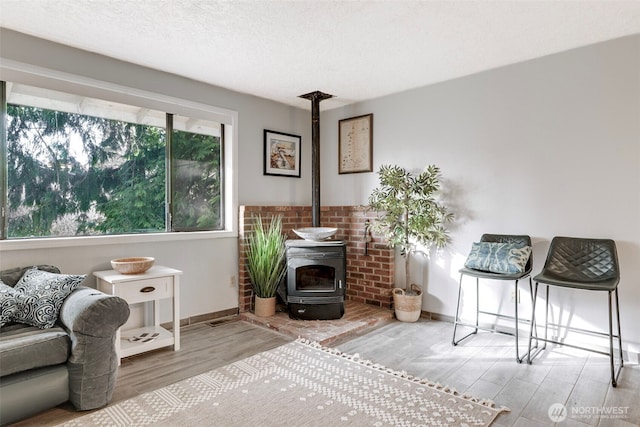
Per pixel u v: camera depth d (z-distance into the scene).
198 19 2.39
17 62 2.56
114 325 2.10
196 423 1.91
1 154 2.59
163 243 3.33
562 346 2.98
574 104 2.91
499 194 3.29
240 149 3.92
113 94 3.01
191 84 3.51
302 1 2.18
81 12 2.30
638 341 2.67
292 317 3.58
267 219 4.08
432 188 3.49
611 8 2.27
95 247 2.92
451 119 3.57
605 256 2.67
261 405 2.08
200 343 3.05
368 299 4.12
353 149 4.35
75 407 2.03
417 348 2.97
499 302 3.30
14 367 1.82
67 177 2.90
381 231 3.71
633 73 2.66
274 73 3.37
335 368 2.57
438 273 3.68
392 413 2.00
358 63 3.14
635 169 2.67
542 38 2.71
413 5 2.23
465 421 1.93
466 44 2.79
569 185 2.94
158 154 3.41
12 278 2.39
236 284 3.89
